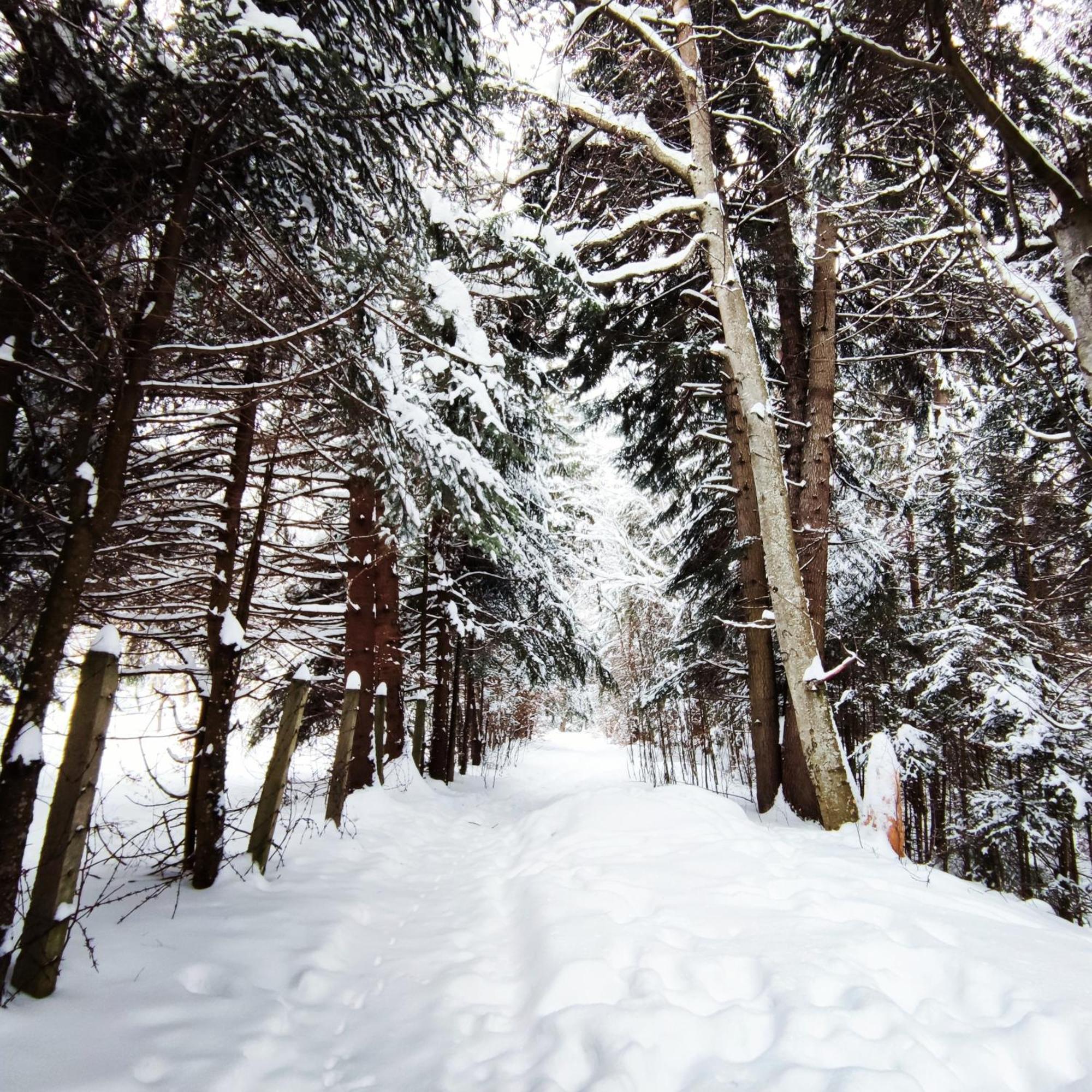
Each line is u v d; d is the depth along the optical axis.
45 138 2.54
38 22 2.21
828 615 9.72
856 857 4.33
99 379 2.42
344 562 7.82
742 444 7.67
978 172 5.63
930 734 8.69
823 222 7.18
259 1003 2.24
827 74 4.84
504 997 2.53
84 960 2.24
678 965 2.52
